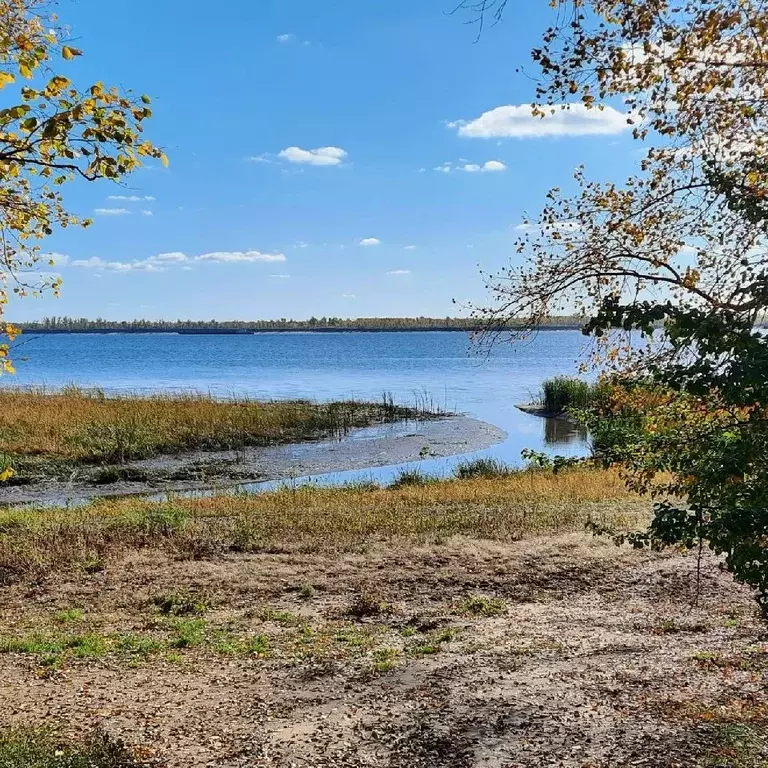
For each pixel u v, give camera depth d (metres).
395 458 28.97
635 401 5.53
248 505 17.19
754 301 4.48
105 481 23.83
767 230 4.79
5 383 66.25
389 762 5.32
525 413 43.81
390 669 7.54
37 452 26.12
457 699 6.55
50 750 5.39
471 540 13.92
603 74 5.68
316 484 22.17
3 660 7.90
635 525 14.61
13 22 4.89
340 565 12.34
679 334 4.23
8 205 5.55
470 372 84.50
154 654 8.15
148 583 11.31
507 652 8.12
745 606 10.02
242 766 5.28
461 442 32.88
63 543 13.23
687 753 5.07
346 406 42.25
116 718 6.21
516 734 5.69
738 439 4.46
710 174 4.79
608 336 5.98
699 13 5.43
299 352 142.62
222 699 6.72
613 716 5.93
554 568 12.21
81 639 8.64
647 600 10.61
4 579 11.34
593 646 8.27
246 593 10.99
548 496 18.22
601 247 5.55
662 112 5.91
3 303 6.10
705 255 5.86
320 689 6.97
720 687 6.51
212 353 139.50
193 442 29.75
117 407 34.22
